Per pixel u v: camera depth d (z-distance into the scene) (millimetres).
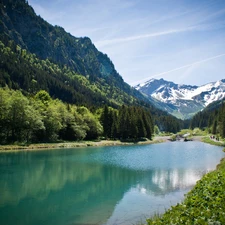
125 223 20047
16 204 25438
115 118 120938
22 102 80312
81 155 63469
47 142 89625
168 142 120438
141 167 46062
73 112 110375
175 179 35938
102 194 28953
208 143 107938
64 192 29844
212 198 17734
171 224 14438
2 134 78562
